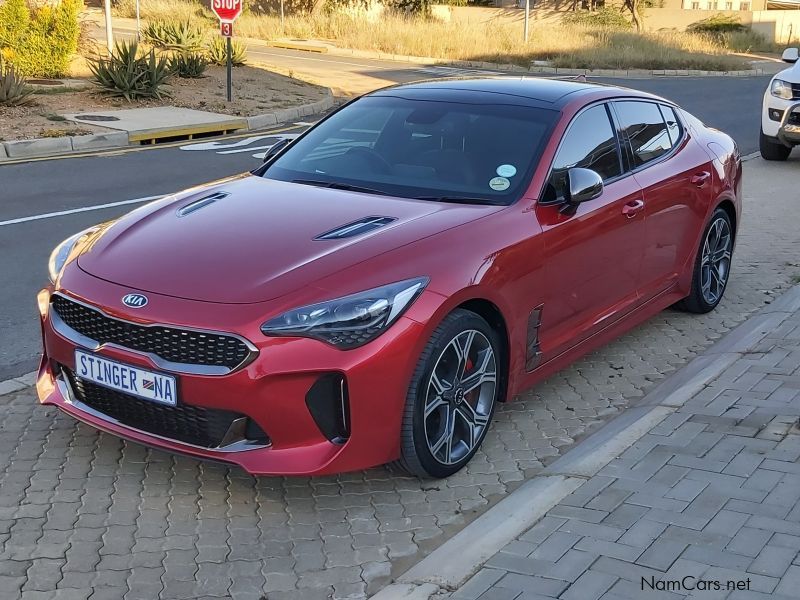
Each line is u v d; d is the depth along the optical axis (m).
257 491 3.84
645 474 3.68
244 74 21.58
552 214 4.41
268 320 3.41
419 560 3.36
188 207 4.38
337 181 4.68
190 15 38.62
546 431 4.49
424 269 3.70
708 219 5.98
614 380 5.16
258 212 4.21
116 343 3.62
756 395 4.46
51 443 4.21
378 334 3.49
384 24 34.91
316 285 3.53
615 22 44.38
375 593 3.15
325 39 35.94
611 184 4.97
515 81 5.40
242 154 12.75
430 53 31.58
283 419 3.45
